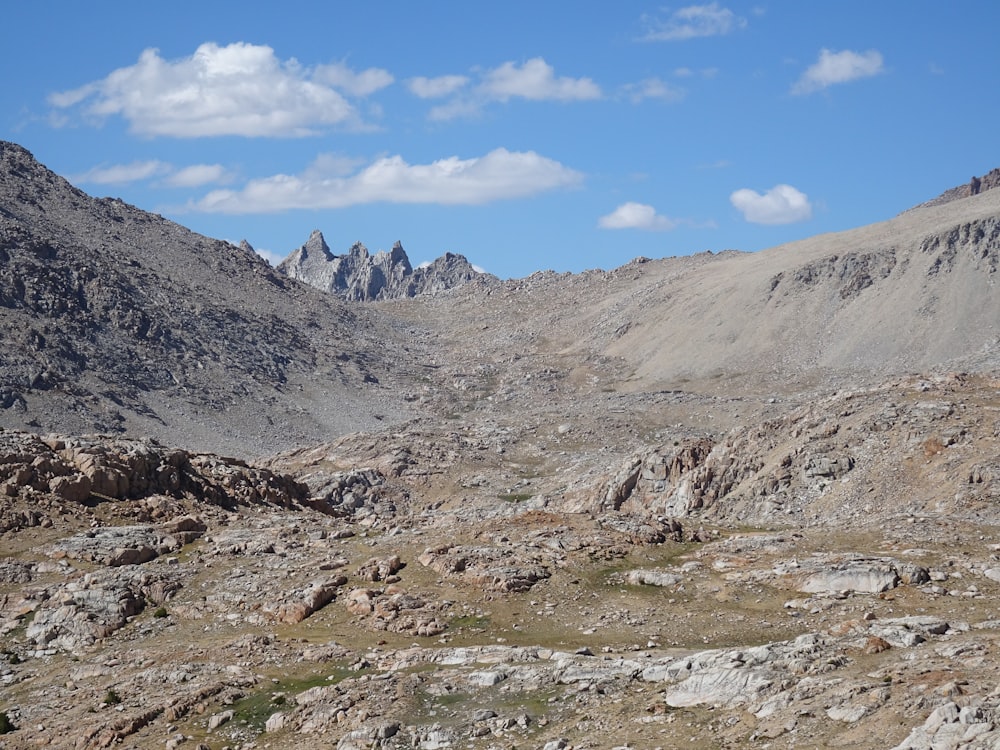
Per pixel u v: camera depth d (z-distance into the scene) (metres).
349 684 50.25
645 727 39.78
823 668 40.16
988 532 66.12
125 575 68.94
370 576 65.94
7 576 70.38
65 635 63.94
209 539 76.44
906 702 34.97
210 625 63.34
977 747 31.17
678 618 56.53
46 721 53.53
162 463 86.81
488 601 61.06
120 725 50.75
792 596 57.75
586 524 71.25
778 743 35.56
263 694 51.97
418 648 54.81
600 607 59.25
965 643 39.88
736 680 40.97
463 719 44.44
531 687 46.56
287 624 62.03
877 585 56.56
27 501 78.31
